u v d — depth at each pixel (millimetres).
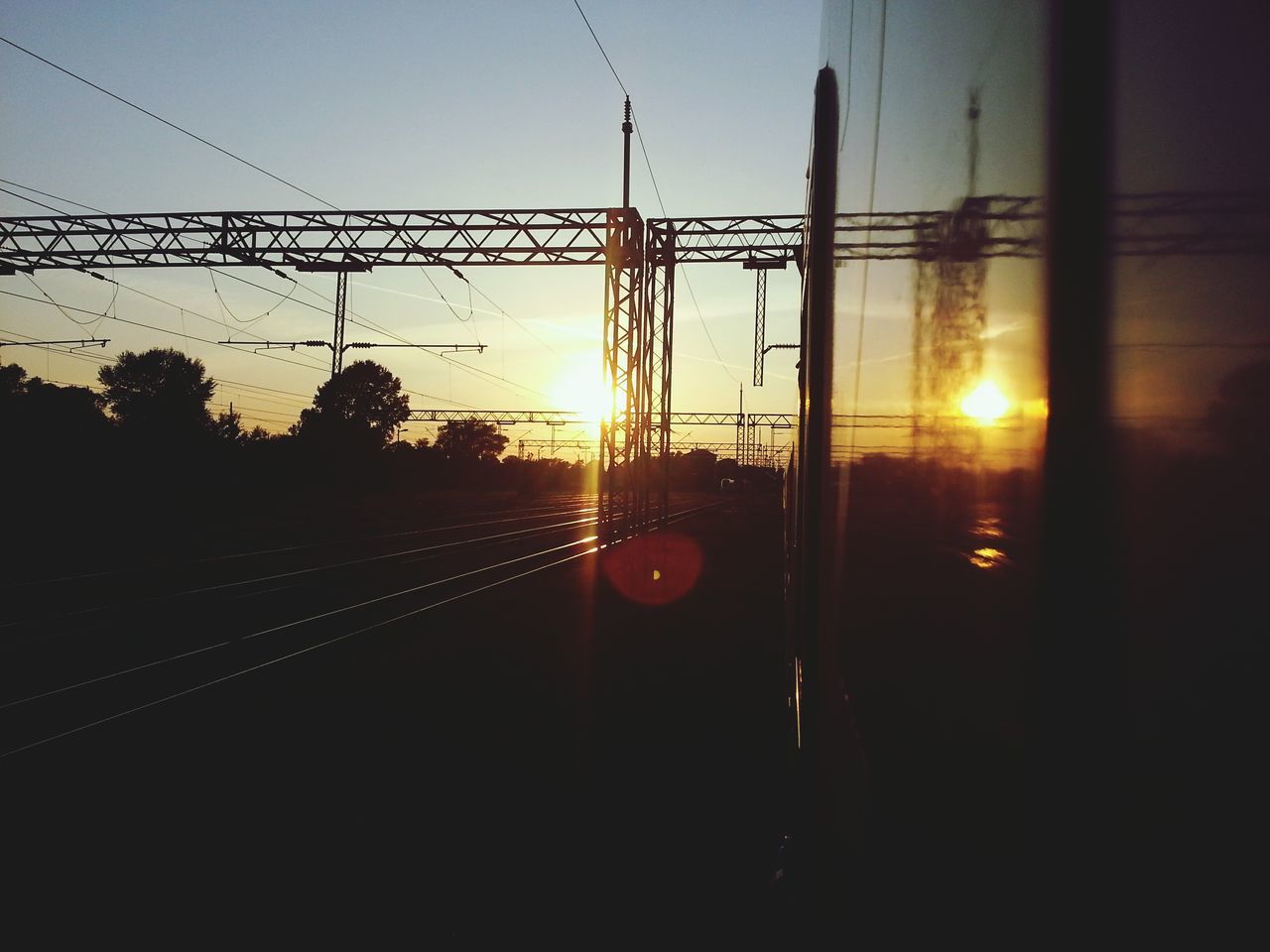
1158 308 620
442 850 5863
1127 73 668
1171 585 602
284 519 42250
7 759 7555
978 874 924
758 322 36438
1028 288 818
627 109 19672
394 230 19688
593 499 82500
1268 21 497
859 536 1870
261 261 20047
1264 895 498
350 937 4645
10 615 15125
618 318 20375
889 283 1644
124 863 5547
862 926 1493
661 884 5320
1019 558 816
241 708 9305
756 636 15023
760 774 7590
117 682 10359
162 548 27984
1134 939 630
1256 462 513
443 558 26391
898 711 1357
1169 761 599
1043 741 738
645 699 10320
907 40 1544
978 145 1030
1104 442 697
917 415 1349
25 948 4504
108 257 19984
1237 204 531
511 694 10367
